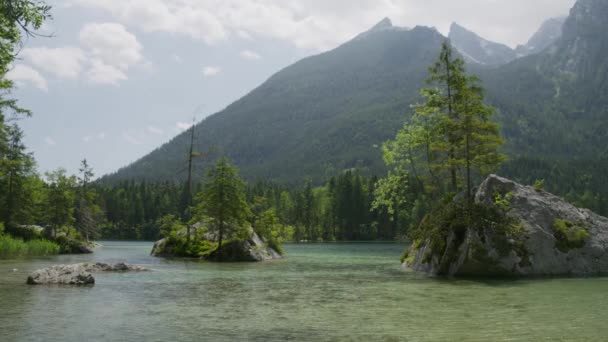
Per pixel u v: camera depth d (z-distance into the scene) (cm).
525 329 1168
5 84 2356
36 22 1520
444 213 2973
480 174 3303
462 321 1276
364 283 2308
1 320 1277
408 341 1045
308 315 1377
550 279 2430
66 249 5675
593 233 2859
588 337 1078
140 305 1559
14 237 5631
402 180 4334
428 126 3897
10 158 6231
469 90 3200
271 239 5278
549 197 3033
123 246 8719
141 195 15600
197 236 4922
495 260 2580
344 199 13875
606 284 2186
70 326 1205
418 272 2998
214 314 1393
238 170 4528
